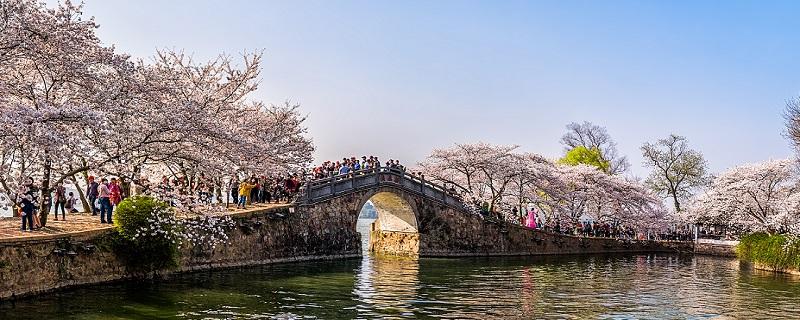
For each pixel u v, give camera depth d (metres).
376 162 45.97
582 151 82.81
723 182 62.22
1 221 27.22
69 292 22.38
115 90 24.75
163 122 26.11
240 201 37.25
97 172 25.41
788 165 56.91
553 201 62.16
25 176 21.98
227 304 22.52
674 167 85.00
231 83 39.72
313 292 26.45
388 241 51.16
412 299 25.84
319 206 40.69
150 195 26.98
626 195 68.00
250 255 34.22
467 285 30.97
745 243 49.62
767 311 25.53
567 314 23.75
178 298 23.02
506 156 57.84
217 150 28.78
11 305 19.86
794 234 41.66
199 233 30.20
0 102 21.83
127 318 19.28
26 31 21.70
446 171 59.34
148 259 26.17
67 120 20.81
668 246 66.69
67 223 26.91
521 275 36.50
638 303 27.02
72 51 22.89
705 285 34.06
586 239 59.34
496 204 57.03
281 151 38.38
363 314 22.14
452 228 50.19
